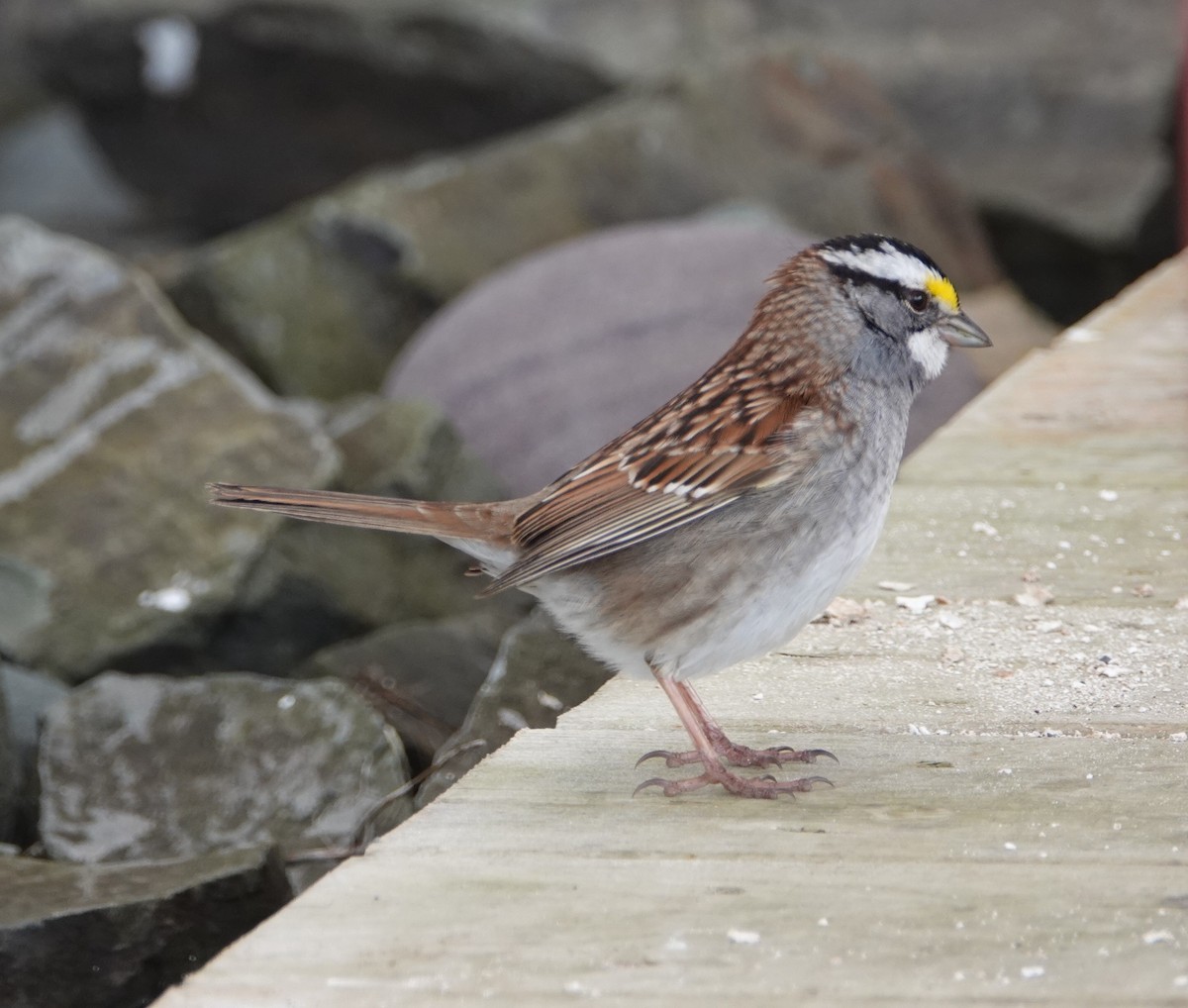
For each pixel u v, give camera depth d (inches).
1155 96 989.2
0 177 1125.1
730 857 243.3
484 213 815.1
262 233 784.9
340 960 212.5
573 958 212.7
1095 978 206.1
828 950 214.5
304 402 629.0
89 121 1114.7
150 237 1104.8
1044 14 1026.7
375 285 782.5
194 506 523.5
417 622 527.5
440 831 253.9
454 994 204.2
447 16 1018.1
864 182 882.1
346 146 1095.0
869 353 287.6
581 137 854.5
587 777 275.9
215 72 1064.2
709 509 277.0
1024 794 264.2
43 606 499.2
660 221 852.0
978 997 202.2
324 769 390.0
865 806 261.7
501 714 393.7
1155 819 253.3
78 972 318.7
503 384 648.4
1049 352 548.7
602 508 283.4
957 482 424.8
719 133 877.2
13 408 555.2
